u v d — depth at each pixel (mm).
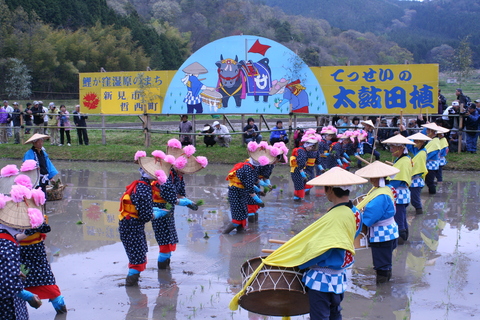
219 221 9859
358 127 16656
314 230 4430
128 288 6457
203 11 77938
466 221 9562
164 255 7113
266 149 9391
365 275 6938
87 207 11031
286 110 17469
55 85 39438
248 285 4520
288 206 11188
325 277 4410
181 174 7512
